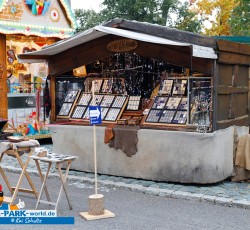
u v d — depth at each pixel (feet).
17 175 26.94
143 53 24.23
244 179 23.85
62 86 29.48
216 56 21.88
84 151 26.20
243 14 56.59
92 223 17.63
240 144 23.81
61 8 39.63
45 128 38.34
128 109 26.48
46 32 37.88
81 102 28.32
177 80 25.43
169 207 19.86
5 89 35.78
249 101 26.37
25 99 37.32
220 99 22.94
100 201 18.39
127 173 24.64
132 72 27.50
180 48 22.90
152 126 24.03
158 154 23.45
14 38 39.09
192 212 19.10
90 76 29.14
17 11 35.55
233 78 24.17
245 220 17.99
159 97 25.46
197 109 22.93
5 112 35.68
